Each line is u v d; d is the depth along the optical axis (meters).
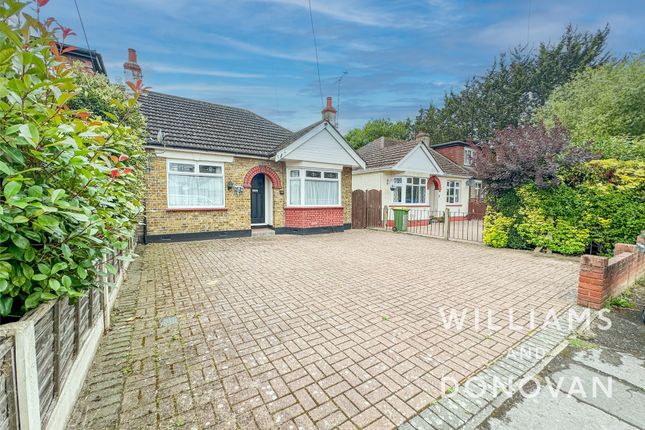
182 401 2.49
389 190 16.59
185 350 3.28
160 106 12.07
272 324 3.95
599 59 24.73
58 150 1.79
